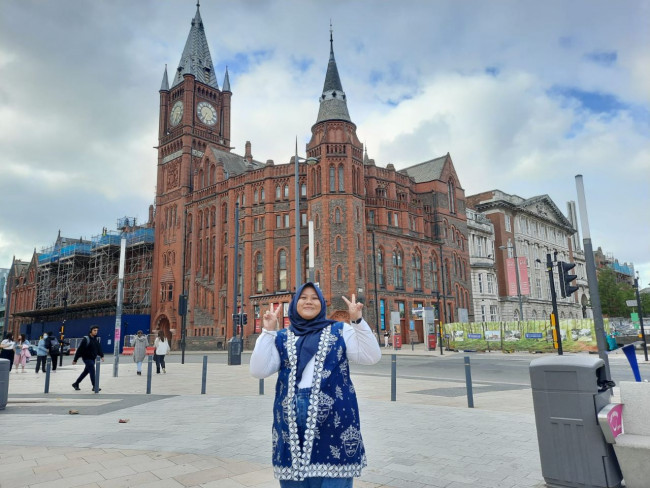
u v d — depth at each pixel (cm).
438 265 5697
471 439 754
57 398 1366
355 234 4519
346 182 4556
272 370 345
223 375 2056
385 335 4591
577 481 485
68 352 4581
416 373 2044
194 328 5566
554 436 503
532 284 7819
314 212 4603
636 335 3850
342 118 4731
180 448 731
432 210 5894
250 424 923
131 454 694
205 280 5578
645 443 454
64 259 7256
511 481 550
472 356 3153
